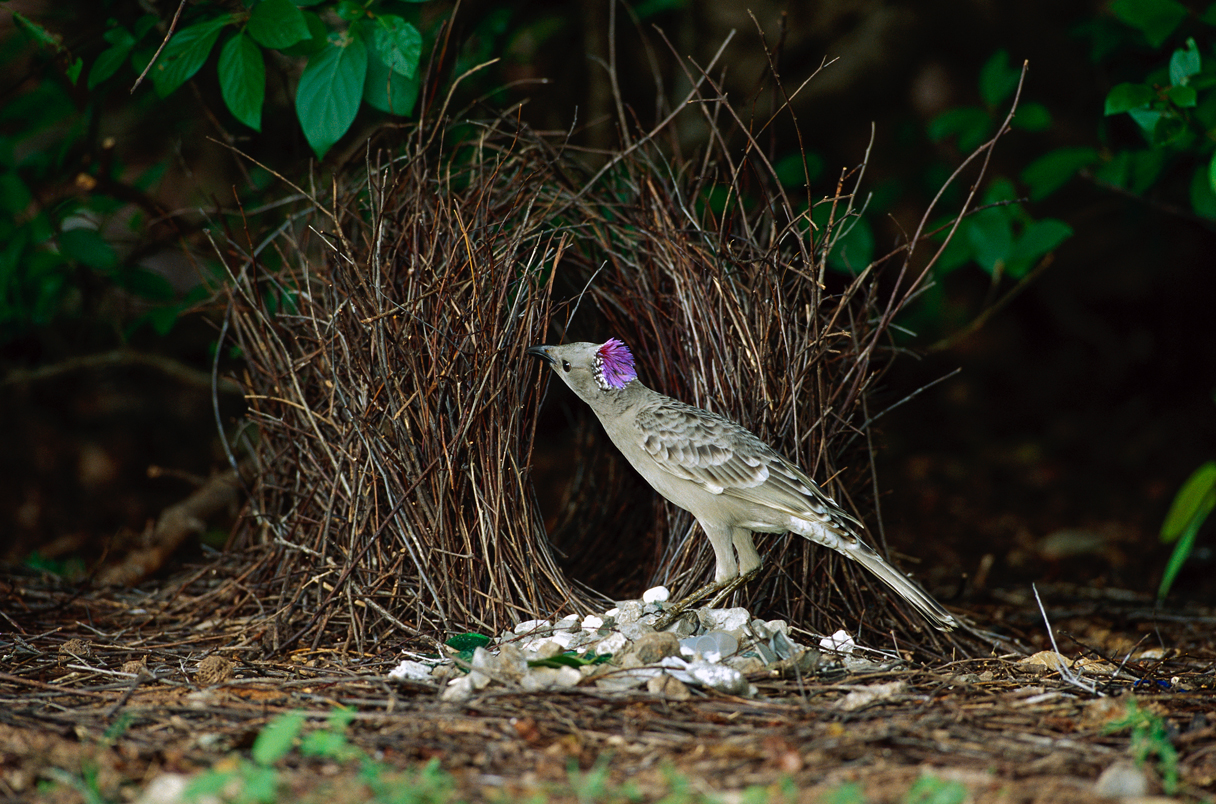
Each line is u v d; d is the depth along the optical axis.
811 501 8.16
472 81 12.61
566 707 6.73
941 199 15.23
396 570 8.72
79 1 13.15
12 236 12.01
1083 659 8.81
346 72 9.20
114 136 14.49
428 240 9.16
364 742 6.19
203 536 13.82
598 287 9.87
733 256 9.28
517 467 8.87
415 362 8.69
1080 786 5.61
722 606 8.76
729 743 6.20
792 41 18.02
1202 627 11.05
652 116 16.81
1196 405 20.92
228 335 11.92
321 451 9.29
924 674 7.70
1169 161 11.86
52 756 5.93
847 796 5.26
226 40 10.55
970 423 21.28
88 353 15.13
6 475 17.06
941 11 18.56
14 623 9.11
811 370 9.05
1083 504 17.30
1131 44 12.40
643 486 10.70
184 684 7.38
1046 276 21.88
